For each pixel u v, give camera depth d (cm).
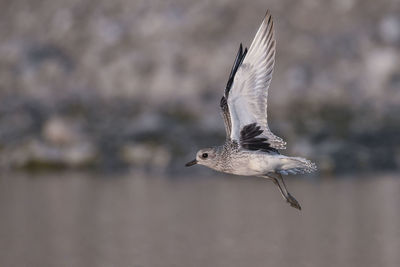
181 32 2714
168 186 1792
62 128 2053
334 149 1959
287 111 2261
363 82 2422
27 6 3044
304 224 1429
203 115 2289
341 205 1558
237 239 1342
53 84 2638
